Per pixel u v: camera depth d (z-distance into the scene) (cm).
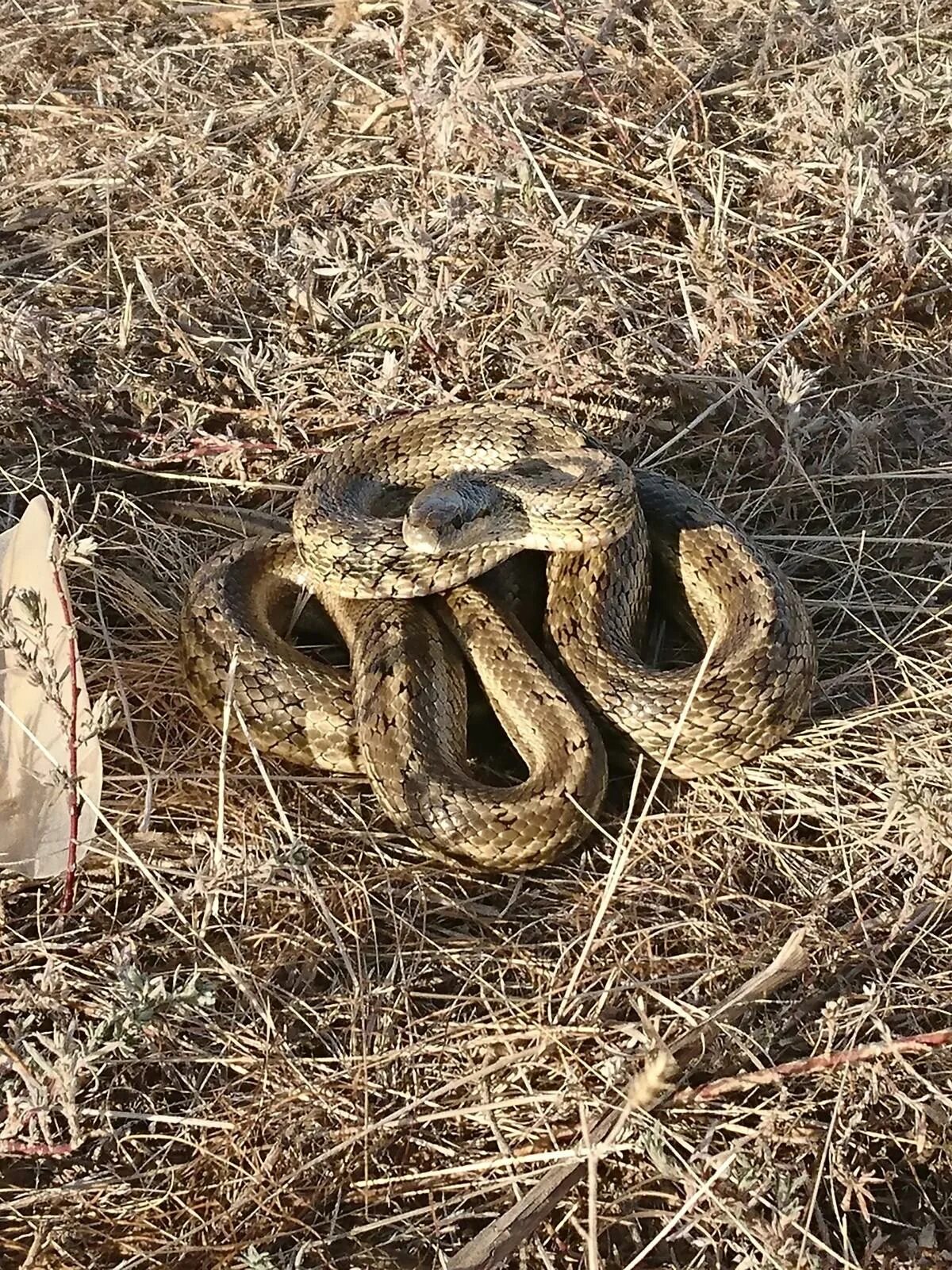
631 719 60
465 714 61
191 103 89
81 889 54
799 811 58
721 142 85
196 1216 47
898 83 85
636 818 59
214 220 81
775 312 76
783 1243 45
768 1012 51
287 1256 46
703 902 55
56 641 56
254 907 54
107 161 84
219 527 70
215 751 60
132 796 58
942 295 78
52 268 79
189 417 72
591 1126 48
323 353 76
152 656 64
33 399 72
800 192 81
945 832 54
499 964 54
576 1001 52
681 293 77
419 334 74
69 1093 46
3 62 91
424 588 61
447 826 56
